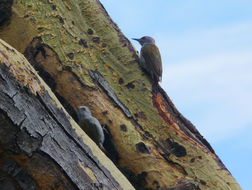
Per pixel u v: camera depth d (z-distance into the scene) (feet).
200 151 35.78
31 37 36.09
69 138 24.14
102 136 34.01
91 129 33.53
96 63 37.04
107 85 36.27
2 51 23.12
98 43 38.40
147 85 37.70
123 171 34.27
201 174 34.88
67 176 23.39
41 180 23.07
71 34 37.06
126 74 37.73
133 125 35.40
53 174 23.18
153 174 33.99
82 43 37.14
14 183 23.00
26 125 22.66
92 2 39.93
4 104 22.25
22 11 36.55
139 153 34.35
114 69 37.60
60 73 35.35
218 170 35.45
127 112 35.70
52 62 35.53
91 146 25.21
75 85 35.14
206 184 34.63
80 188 23.62
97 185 24.32
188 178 34.42
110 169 25.54
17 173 22.91
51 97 24.16
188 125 37.09
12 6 36.52
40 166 23.02
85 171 24.16
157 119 36.29
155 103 37.01
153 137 35.47
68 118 24.58
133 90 37.14
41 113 23.36
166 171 34.30
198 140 36.52
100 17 39.55
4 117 22.24
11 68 22.94
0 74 22.41
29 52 35.88
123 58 38.42
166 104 37.40
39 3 37.17
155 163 34.32
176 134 35.96
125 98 36.50
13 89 22.63
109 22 39.65
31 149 22.81
